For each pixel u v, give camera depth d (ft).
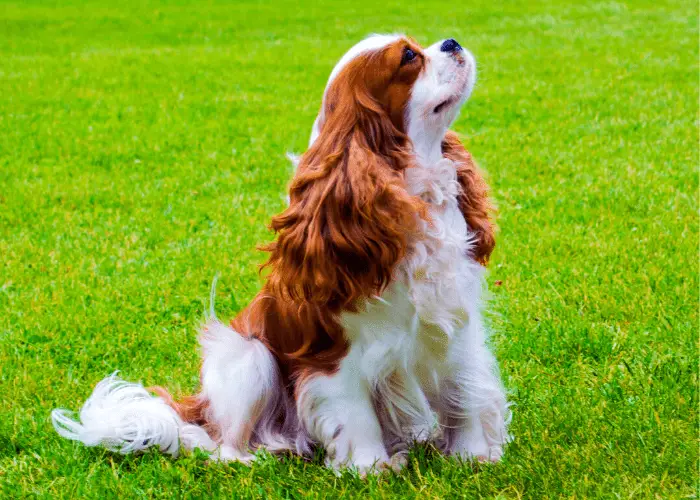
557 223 24.49
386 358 12.84
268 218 25.82
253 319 14.53
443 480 13.15
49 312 20.18
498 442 14.43
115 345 18.67
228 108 41.22
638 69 46.24
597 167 29.71
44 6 86.02
